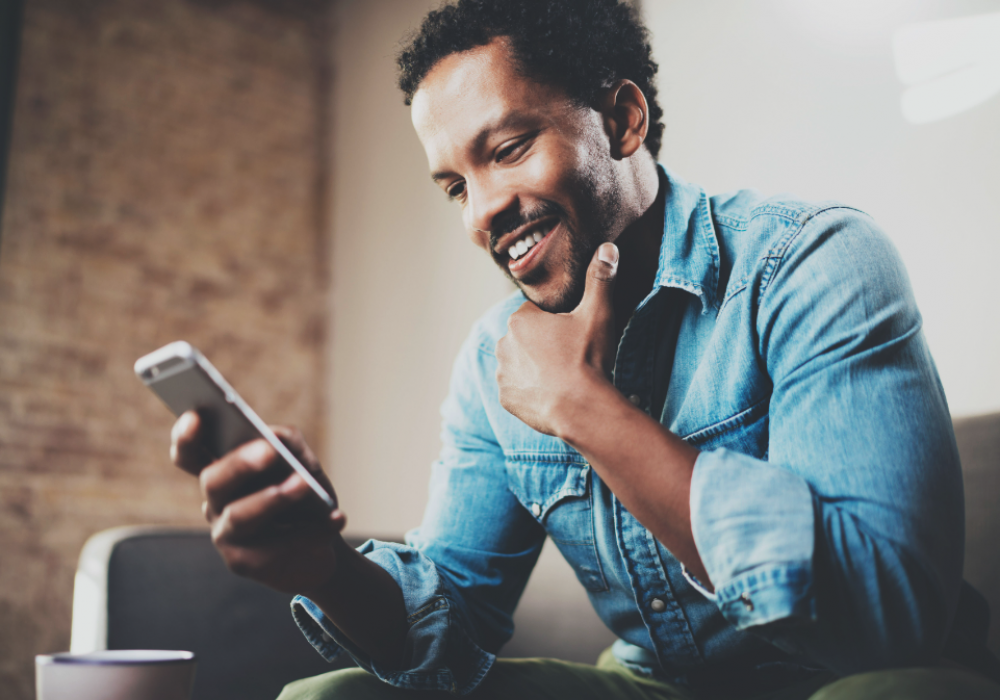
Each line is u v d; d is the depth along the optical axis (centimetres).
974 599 83
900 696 50
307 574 67
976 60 147
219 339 327
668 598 86
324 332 354
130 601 123
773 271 80
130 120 322
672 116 202
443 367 283
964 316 144
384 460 305
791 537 60
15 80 296
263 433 58
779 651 84
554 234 83
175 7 343
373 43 355
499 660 92
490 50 82
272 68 364
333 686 76
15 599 267
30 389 283
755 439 82
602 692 92
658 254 93
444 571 94
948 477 65
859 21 167
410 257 309
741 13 190
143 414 304
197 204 333
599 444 69
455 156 83
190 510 307
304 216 361
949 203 148
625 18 95
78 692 58
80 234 303
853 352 70
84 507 285
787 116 178
